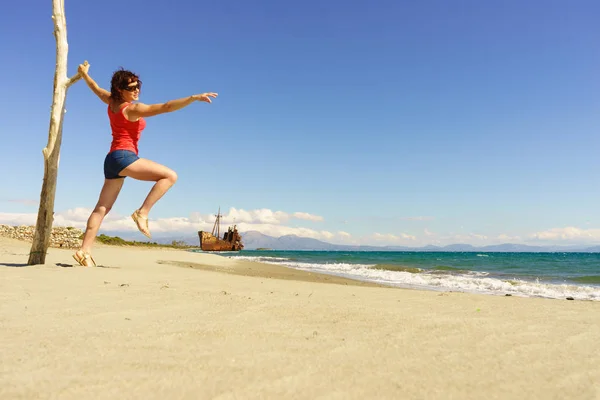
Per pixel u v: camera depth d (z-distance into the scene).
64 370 1.41
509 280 11.70
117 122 5.33
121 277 4.63
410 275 12.48
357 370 1.52
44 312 2.49
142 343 1.81
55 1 6.17
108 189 5.86
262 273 9.90
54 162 6.23
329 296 3.93
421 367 1.58
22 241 20.56
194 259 12.92
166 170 5.39
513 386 1.38
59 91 6.25
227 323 2.33
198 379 1.36
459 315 2.88
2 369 1.40
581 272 17.20
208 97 5.05
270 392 1.26
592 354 1.81
